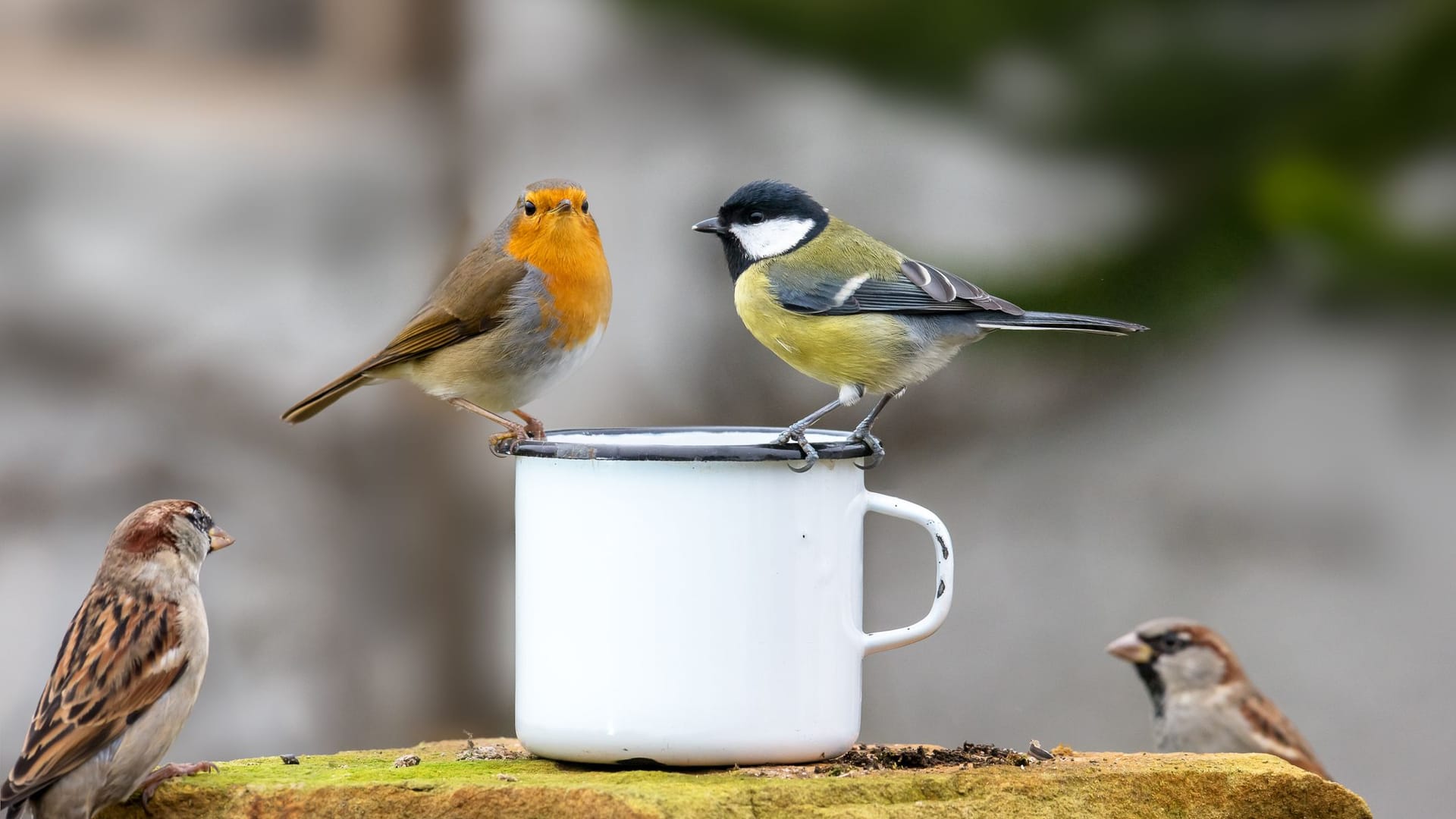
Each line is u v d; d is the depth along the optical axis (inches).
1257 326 440.1
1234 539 601.9
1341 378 548.1
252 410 546.9
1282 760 264.2
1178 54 380.2
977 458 569.0
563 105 551.8
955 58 385.7
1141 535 594.6
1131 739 576.1
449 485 529.3
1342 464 587.8
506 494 535.5
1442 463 585.9
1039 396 518.3
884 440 525.3
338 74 551.5
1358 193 378.6
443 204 529.3
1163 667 479.8
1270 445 580.7
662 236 550.6
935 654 588.7
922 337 333.7
